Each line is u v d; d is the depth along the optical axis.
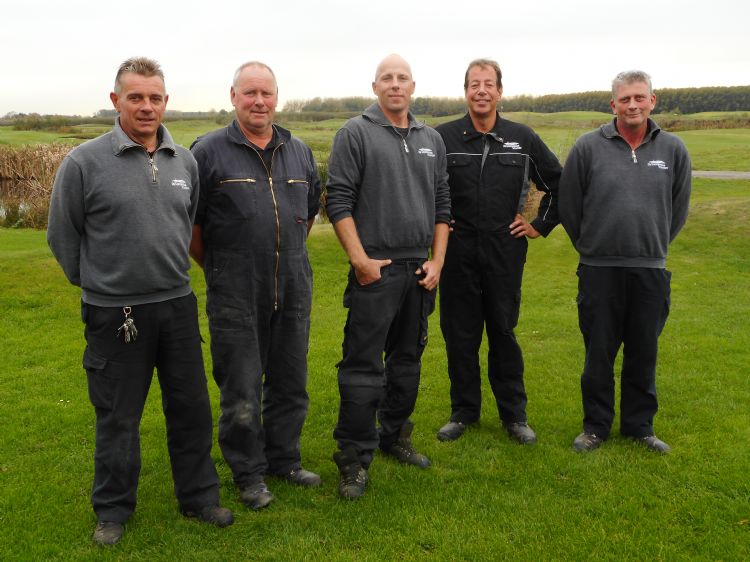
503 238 4.01
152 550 2.99
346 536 3.09
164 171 2.97
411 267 3.54
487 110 3.90
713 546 2.95
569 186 3.99
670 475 3.62
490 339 4.25
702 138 40.19
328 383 5.43
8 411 4.75
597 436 4.06
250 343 3.32
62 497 3.46
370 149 3.40
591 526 3.14
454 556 2.92
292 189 3.32
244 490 3.38
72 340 6.80
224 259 3.25
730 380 5.30
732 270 10.07
